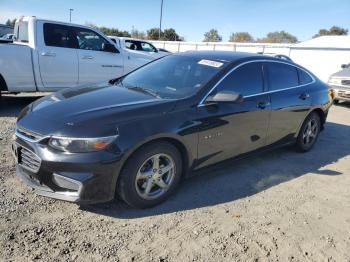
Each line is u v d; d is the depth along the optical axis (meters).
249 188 4.27
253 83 4.54
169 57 4.92
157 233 3.18
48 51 7.35
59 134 3.11
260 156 5.48
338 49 21.34
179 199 3.83
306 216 3.70
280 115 4.89
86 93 3.99
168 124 3.48
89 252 2.86
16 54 6.92
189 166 3.82
